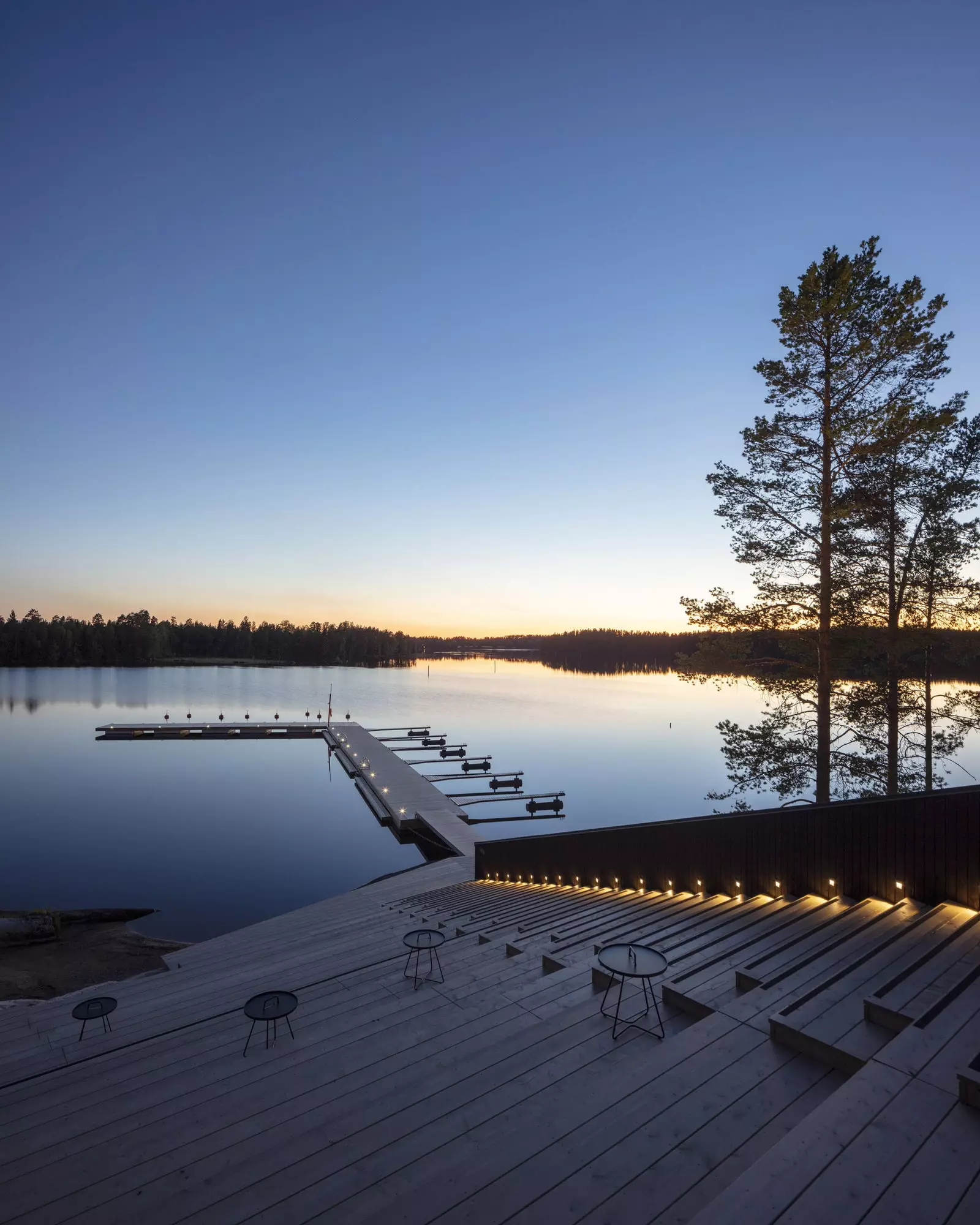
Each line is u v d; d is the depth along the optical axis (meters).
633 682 89.94
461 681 89.62
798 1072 2.67
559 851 10.41
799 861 6.02
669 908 6.59
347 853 17.91
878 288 11.39
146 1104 3.19
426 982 4.82
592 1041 3.19
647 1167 2.18
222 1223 2.23
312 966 7.33
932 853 4.95
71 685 72.38
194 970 7.89
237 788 25.67
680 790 28.62
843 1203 1.80
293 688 74.69
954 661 12.85
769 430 12.11
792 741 12.80
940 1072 2.37
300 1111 3.02
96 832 19.19
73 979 9.66
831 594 11.91
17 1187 2.56
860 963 3.65
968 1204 1.78
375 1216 2.04
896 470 12.01
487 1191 2.12
